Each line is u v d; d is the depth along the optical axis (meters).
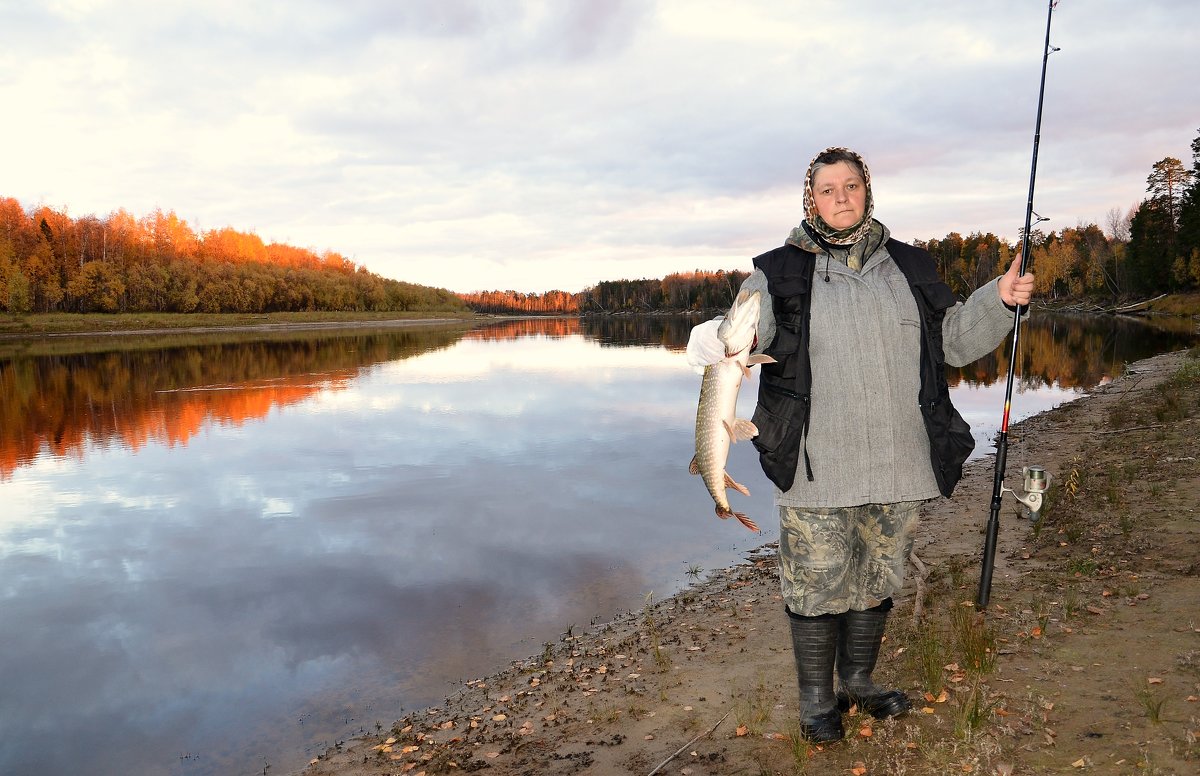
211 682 5.73
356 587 7.69
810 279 2.96
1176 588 4.78
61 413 21.61
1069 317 79.94
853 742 3.28
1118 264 91.75
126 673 5.91
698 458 2.95
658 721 4.18
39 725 5.13
